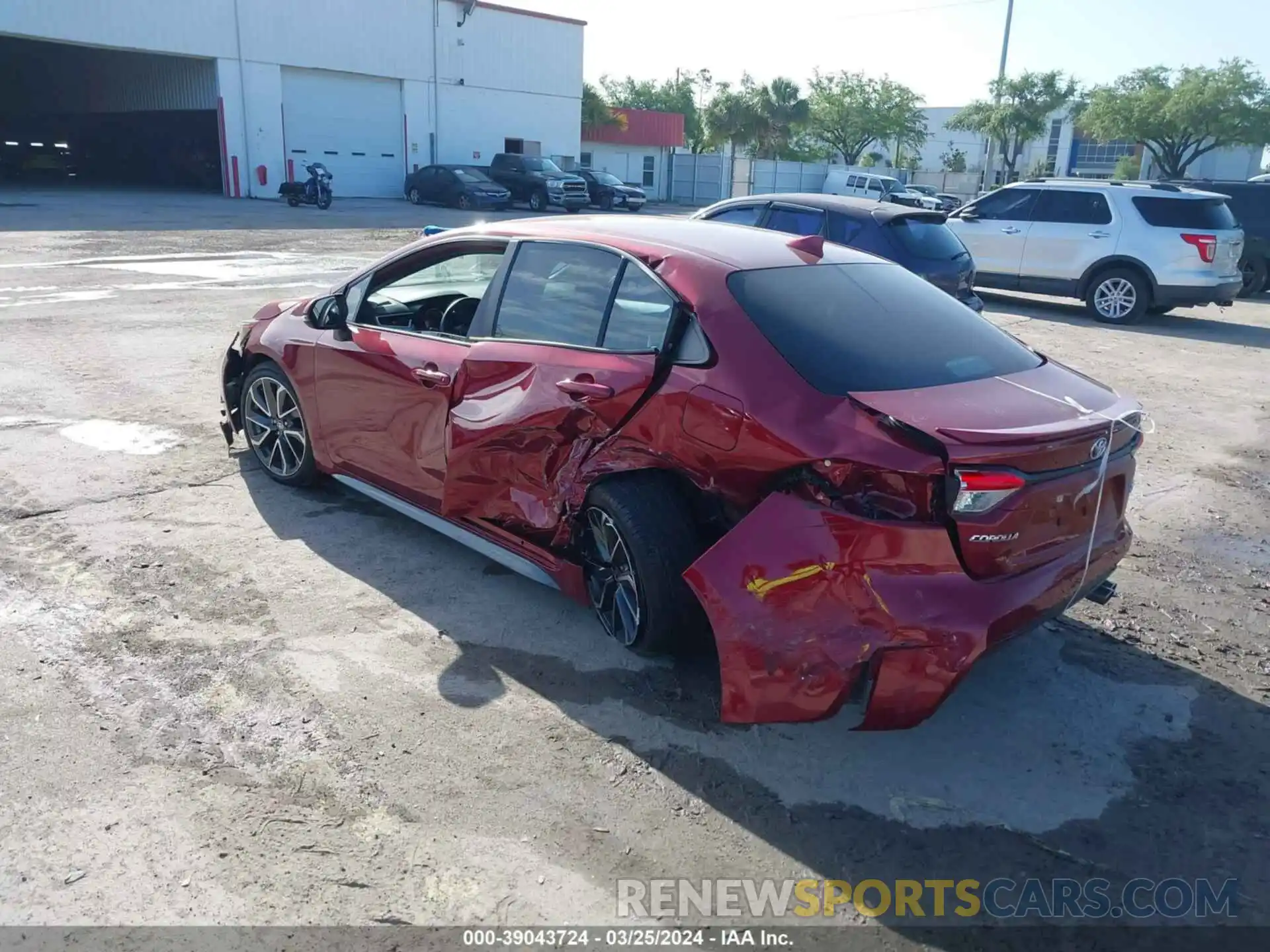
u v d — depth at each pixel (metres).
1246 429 7.85
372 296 5.05
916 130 67.56
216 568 4.43
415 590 4.30
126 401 7.07
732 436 3.21
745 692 3.04
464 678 3.63
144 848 2.71
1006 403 3.22
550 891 2.64
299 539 4.79
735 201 10.81
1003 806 3.06
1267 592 4.75
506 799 2.98
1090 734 3.47
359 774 3.06
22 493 5.23
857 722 3.46
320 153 34.88
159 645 3.75
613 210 35.31
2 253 15.32
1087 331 12.52
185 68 33.16
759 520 3.07
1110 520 3.50
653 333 3.62
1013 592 2.97
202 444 6.16
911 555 2.87
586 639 3.94
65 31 28.64
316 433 5.09
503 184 33.75
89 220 21.69
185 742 3.17
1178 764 3.31
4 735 3.16
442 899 2.59
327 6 33.72
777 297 3.56
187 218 23.50
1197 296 12.67
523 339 4.07
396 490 4.71
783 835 2.89
